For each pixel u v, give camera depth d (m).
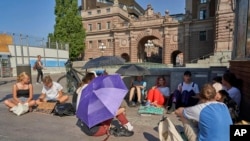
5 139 3.83
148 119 5.04
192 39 37.41
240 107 4.80
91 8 51.34
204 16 37.44
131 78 7.11
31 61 24.75
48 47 28.12
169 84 7.32
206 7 36.97
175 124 4.55
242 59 4.87
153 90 6.18
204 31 36.34
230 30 28.95
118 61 7.12
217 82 4.68
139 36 42.41
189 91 5.50
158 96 6.11
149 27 41.09
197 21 36.47
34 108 6.04
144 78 7.52
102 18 46.88
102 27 47.12
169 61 39.41
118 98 3.77
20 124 4.70
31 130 4.31
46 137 3.94
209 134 2.49
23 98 5.68
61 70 30.36
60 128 4.44
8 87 11.37
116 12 44.94
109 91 3.75
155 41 52.06
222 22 29.69
